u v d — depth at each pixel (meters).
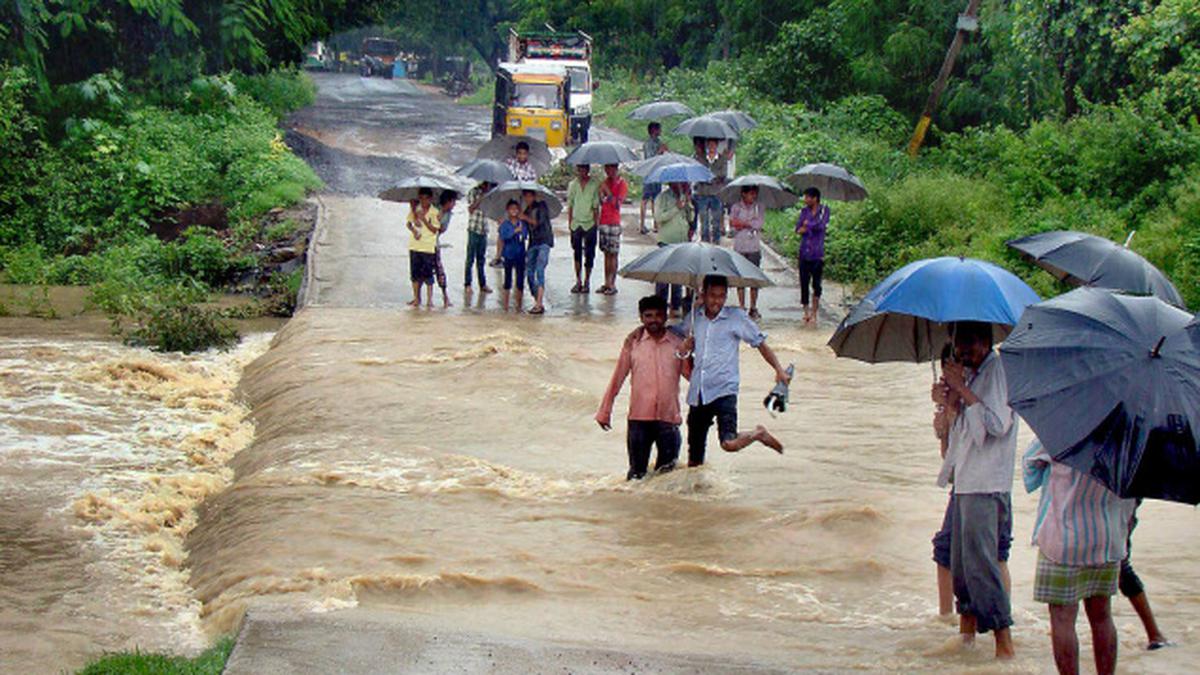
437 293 19.62
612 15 50.53
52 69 30.91
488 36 63.94
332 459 11.47
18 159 26.70
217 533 10.09
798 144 27.58
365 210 26.20
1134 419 5.29
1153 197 20.83
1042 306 5.89
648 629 7.54
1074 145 22.59
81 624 8.48
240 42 32.66
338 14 43.59
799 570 8.68
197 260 23.25
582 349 16.20
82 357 16.94
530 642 6.65
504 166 19.02
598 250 22.78
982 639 7.12
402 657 6.24
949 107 31.30
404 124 40.78
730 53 44.34
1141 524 9.60
